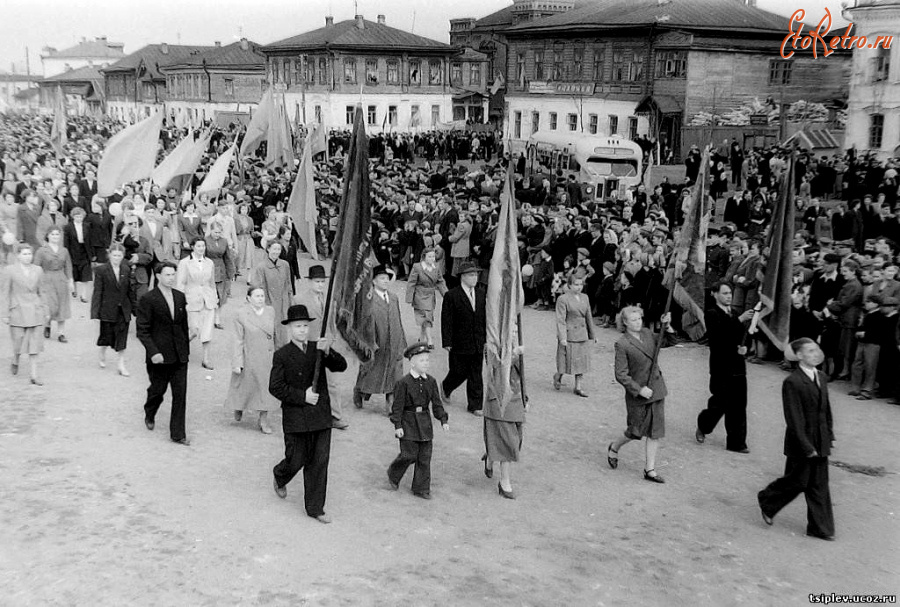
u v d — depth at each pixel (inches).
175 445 438.6
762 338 643.5
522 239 877.2
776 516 392.2
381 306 502.3
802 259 637.3
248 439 456.4
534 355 673.0
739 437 470.0
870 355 553.3
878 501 407.2
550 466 444.5
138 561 314.8
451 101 3051.2
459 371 522.6
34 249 791.1
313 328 515.8
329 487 399.2
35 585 294.7
